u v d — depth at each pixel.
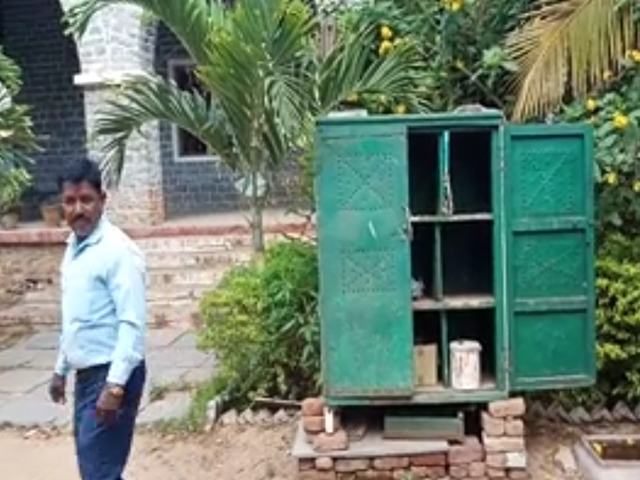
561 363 4.46
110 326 3.50
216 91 5.42
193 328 8.30
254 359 5.44
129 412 3.55
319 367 5.24
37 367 7.19
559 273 4.43
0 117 6.91
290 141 5.46
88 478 3.53
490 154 4.45
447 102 5.52
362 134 4.24
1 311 9.01
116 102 6.15
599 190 4.96
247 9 5.18
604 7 4.70
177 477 4.66
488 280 4.74
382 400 4.36
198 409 5.42
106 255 3.46
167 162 12.79
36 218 12.46
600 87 5.09
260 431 5.20
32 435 5.48
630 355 4.88
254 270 5.54
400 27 5.62
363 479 4.38
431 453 4.37
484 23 5.49
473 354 4.43
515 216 4.39
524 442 4.58
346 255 4.29
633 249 4.94
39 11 12.80
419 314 4.68
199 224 10.15
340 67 5.34
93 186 3.48
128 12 9.51
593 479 4.27
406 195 4.27
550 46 4.83
